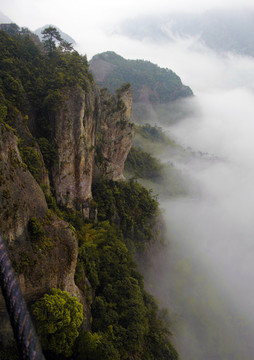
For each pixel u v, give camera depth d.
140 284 37.12
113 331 25.12
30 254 18.00
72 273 21.45
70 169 35.66
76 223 36.06
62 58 39.19
